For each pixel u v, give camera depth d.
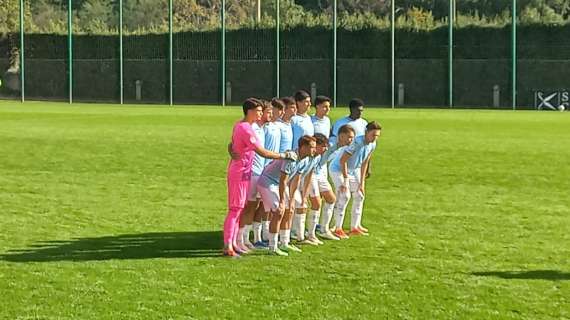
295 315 8.88
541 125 34.97
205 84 52.22
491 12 57.62
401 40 49.97
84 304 9.20
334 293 9.68
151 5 63.94
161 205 15.60
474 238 12.80
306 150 11.69
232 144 11.41
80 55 53.31
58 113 41.34
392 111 45.25
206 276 10.40
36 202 15.77
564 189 18.00
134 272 10.55
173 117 38.78
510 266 10.98
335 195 13.06
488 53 48.88
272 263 11.16
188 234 12.97
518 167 21.50
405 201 16.36
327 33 50.81
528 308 9.16
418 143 27.25
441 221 14.27
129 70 53.03
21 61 52.53
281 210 11.62
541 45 48.03
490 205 15.93
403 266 10.98
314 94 51.00
